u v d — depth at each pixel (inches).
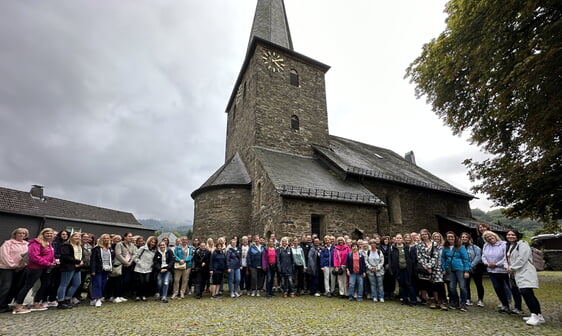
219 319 198.1
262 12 900.6
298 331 169.6
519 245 205.9
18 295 217.0
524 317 210.4
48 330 170.2
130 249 284.0
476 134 414.6
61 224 879.1
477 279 267.4
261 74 695.7
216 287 293.0
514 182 383.2
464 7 332.5
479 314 223.9
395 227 583.2
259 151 597.9
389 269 276.5
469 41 346.0
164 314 213.6
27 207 857.5
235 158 706.8
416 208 642.8
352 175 560.1
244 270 336.5
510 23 305.9
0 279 219.5
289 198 422.6
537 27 297.7
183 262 292.8
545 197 374.9
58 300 231.0
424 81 427.8
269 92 690.2
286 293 300.2
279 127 670.5
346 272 305.0
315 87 775.1
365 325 185.5
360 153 790.5
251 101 689.0
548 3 274.8
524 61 282.8
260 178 524.4
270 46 733.9
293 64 765.3
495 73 327.6
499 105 343.0
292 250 313.7
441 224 666.2
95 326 179.5
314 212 436.1
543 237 897.5
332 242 318.3
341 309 235.9
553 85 273.7
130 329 172.7
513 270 206.5
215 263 296.7
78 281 250.4
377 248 295.4
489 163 426.6
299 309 234.1
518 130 374.9
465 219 699.4
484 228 291.9
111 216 1160.8
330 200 446.3
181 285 318.3
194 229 597.6
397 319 203.9
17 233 230.2
